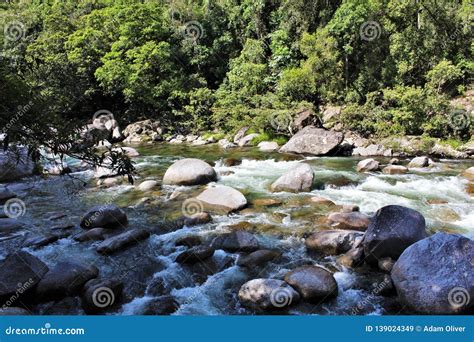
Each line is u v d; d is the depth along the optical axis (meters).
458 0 22.59
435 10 21.70
